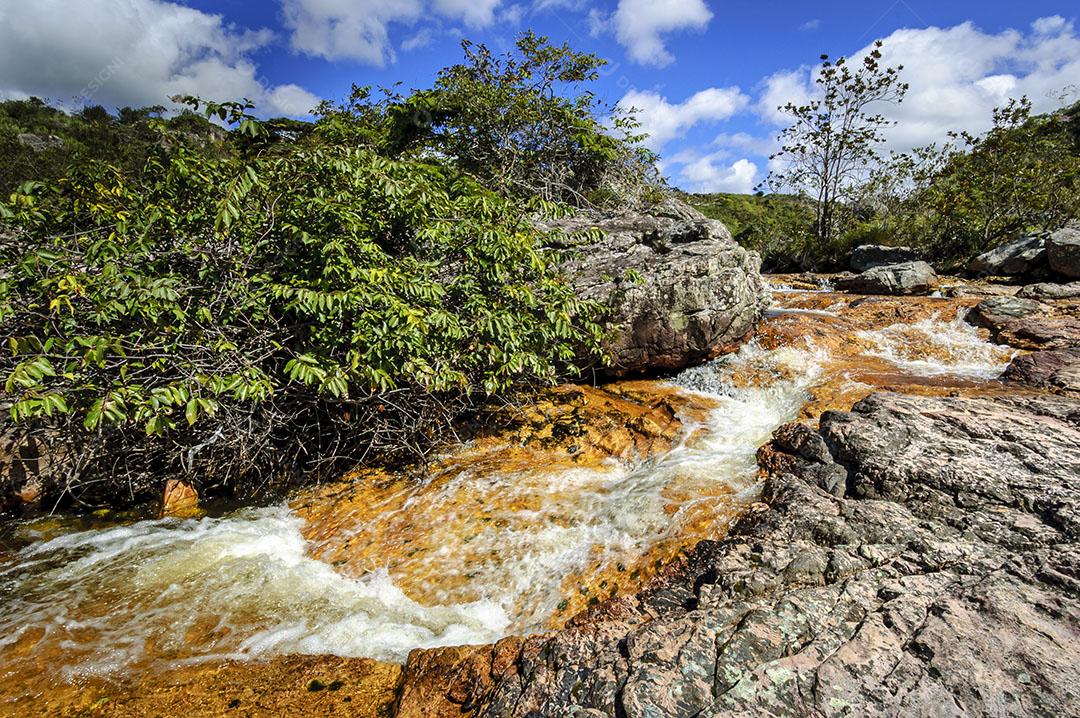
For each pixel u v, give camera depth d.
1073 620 2.52
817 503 3.79
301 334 4.96
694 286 6.99
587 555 3.95
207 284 4.71
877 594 2.88
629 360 7.17
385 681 3.09
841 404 5.90
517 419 6.21
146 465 5.17
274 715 2.87
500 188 10.20
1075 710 2.10
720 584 3.16
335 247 4.63
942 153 20.19
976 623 2.56
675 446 5.44
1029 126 17.50
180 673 3.18
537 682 2.68
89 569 4.15
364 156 5.12
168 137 5.23
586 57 12.23
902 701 2.21
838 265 19.44
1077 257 10.93
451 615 3.62
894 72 18.89
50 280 4.06
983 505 3.50
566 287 6.01
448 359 5.23
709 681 2.43
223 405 4.68
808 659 2.48
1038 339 7.40
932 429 4.44
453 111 11.46
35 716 2.89
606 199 11.71
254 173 4.54
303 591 3.89
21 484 4.95
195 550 4.38
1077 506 3.31
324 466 5.57
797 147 21.23
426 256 6.03
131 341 4.32
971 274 13.66
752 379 6.93
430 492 4.98
